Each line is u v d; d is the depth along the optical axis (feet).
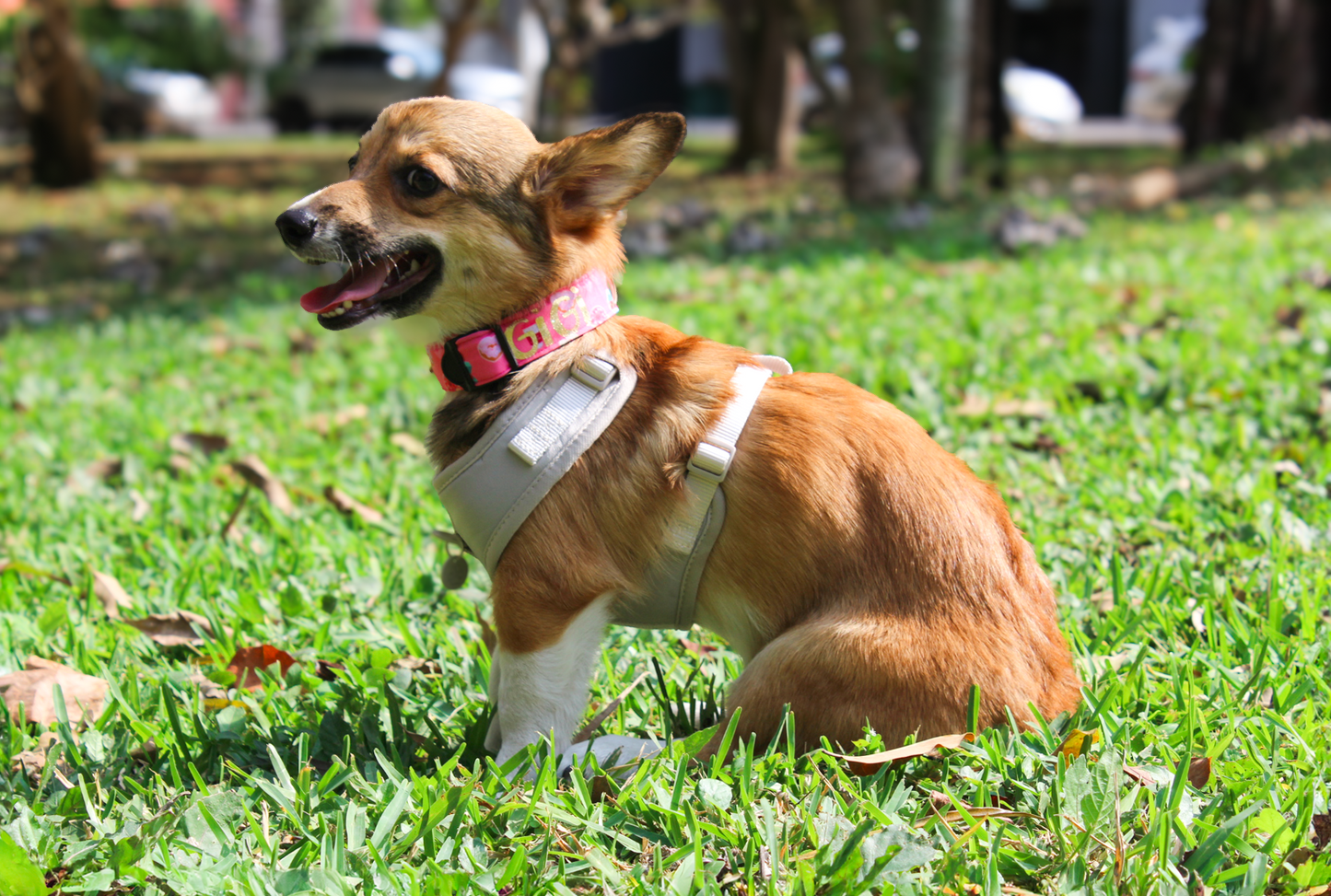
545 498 9.28
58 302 35.09
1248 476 14.69
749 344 22.40
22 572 14.06
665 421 9.37
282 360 24.56
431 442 10.07
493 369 9.70
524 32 113.91
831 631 8.96
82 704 10.74
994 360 20.22
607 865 7.98
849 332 22.72
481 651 11.82
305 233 9.45
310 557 14.25
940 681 8.87
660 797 8.67
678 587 9.51
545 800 8.70
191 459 18.61
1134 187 43.68
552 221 9.69
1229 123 65.57
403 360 23.79
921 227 38.37
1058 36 127.85
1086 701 9.59
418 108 9.98
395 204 9.65
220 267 39.91
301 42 146.41
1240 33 64.39
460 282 9.71
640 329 10.12
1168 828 7.82
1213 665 10.35
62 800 8.98
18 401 22.53
